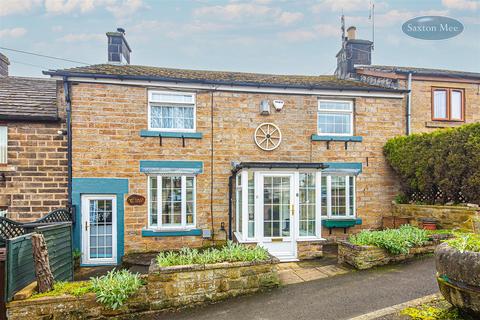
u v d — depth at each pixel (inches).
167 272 200.8
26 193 342.3
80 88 343.0
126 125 351.3
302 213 326.3
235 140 376.2
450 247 153.6
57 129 348.8
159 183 356.2
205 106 371.9
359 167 402.6
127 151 350.3
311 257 314.7
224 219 368.2
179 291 202.2
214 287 209.0
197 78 378.9
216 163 370.6
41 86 439.8
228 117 376.2
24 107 360.8
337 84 420.8
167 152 359.6
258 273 220.1
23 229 279.4
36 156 344.5
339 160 398.9
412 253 275.9
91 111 344.5
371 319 158.9
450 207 325.4
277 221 319.6
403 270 245.8
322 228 390.0
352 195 402.3
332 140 396.5
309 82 422.6
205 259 218.7
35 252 189.2
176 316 189.5
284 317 175.6
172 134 358.0
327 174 394.3
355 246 265.1
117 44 444.5
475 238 158.1
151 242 350.0
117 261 341.4
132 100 354.0
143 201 350.0
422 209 358.0
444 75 448.8
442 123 451.8
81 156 341.4
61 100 350.3
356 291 207.3
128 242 345.7
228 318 180.1
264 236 315.9
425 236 282.5
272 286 223.9
